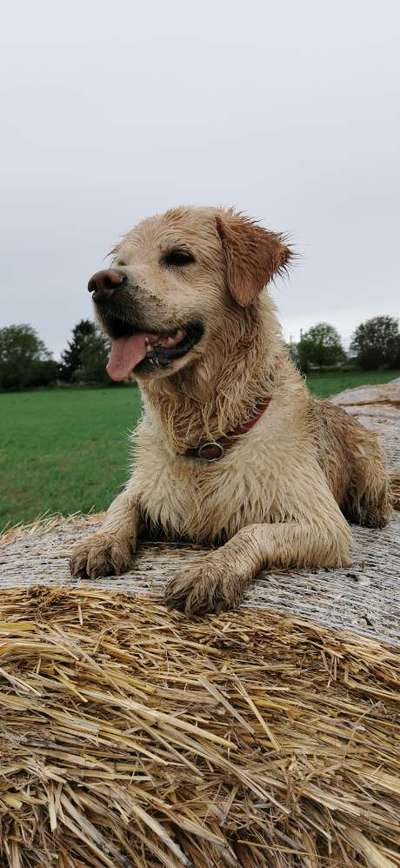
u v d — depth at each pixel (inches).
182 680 22.3
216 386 35.3
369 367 581.6
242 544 31.5
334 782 19.7
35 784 18.1
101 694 21.0
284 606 28.5
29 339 751.7
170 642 24.8
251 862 18.1
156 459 37.4
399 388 115.3
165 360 34.0
